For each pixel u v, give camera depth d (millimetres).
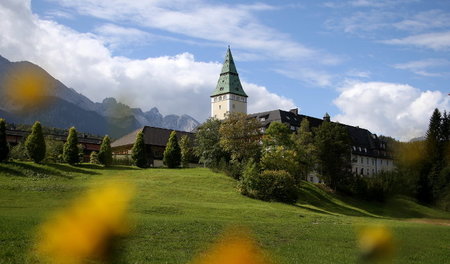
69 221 6148
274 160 63219
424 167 82125
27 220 22328
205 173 67062
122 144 95188
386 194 79250
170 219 29266
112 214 5859
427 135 85938
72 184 47156
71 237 6043
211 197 49125
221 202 47000
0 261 13273
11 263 13047
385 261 7125
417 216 68500
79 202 6027
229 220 32656
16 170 50406
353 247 22375
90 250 5953
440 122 87625
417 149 44406
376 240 7266
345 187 78188
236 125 76625
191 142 100125
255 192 54094
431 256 20594
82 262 8305
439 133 86375
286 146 70562
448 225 46656
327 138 78625
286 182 55531
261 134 78625
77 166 61188
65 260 11789
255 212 39375
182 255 16578
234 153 75625
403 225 38125
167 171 67562
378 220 45750
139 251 16969
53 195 39062
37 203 34750
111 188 5969
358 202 74125
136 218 27906
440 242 26156
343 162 79938
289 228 29188
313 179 98188
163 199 43656
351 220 41281
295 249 20469
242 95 146375
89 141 84625
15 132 74188
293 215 40469
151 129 97938
